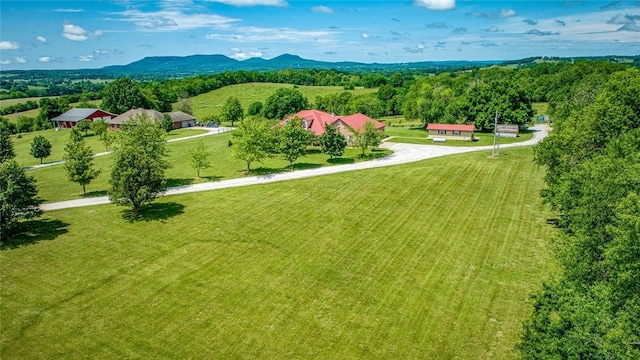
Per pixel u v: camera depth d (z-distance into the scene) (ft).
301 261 111.65
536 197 158.30
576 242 75.20
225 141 291.79
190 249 118.21
